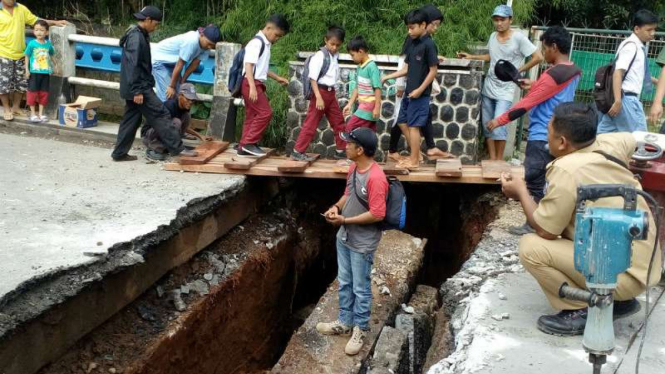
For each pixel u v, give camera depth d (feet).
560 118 12.83
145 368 15.84
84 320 15.05
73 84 29.53
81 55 29.73
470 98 25.80
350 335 18.03
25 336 13.23
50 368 14.37
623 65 21.38
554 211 12.52
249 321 22.08
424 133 24.94
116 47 29.19
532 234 13.50
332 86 23.68
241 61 23.93
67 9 39.34
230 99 27.43
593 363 11.25
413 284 21.75
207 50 25.63
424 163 25.90
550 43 19.62
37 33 27.78
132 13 39.27
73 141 27.58
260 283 22.54
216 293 19.49
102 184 21.44
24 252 15.23
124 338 16.42
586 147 12.95
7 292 12.98
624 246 10.62
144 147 26.96
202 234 20.62
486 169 23.80
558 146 13.10
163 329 17.21
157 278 18.10
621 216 10.61
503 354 12.76
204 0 36.40
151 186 21.42
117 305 16.30
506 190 13.55
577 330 13.41
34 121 28.27
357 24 30.04
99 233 16.80
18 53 28.07
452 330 15.33
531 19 36.96
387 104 26.30
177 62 24.58
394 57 26.04
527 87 21.63
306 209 27.71
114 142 27.66
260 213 25.07
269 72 25.86
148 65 23.29
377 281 20.61
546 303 15.17
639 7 41.50
